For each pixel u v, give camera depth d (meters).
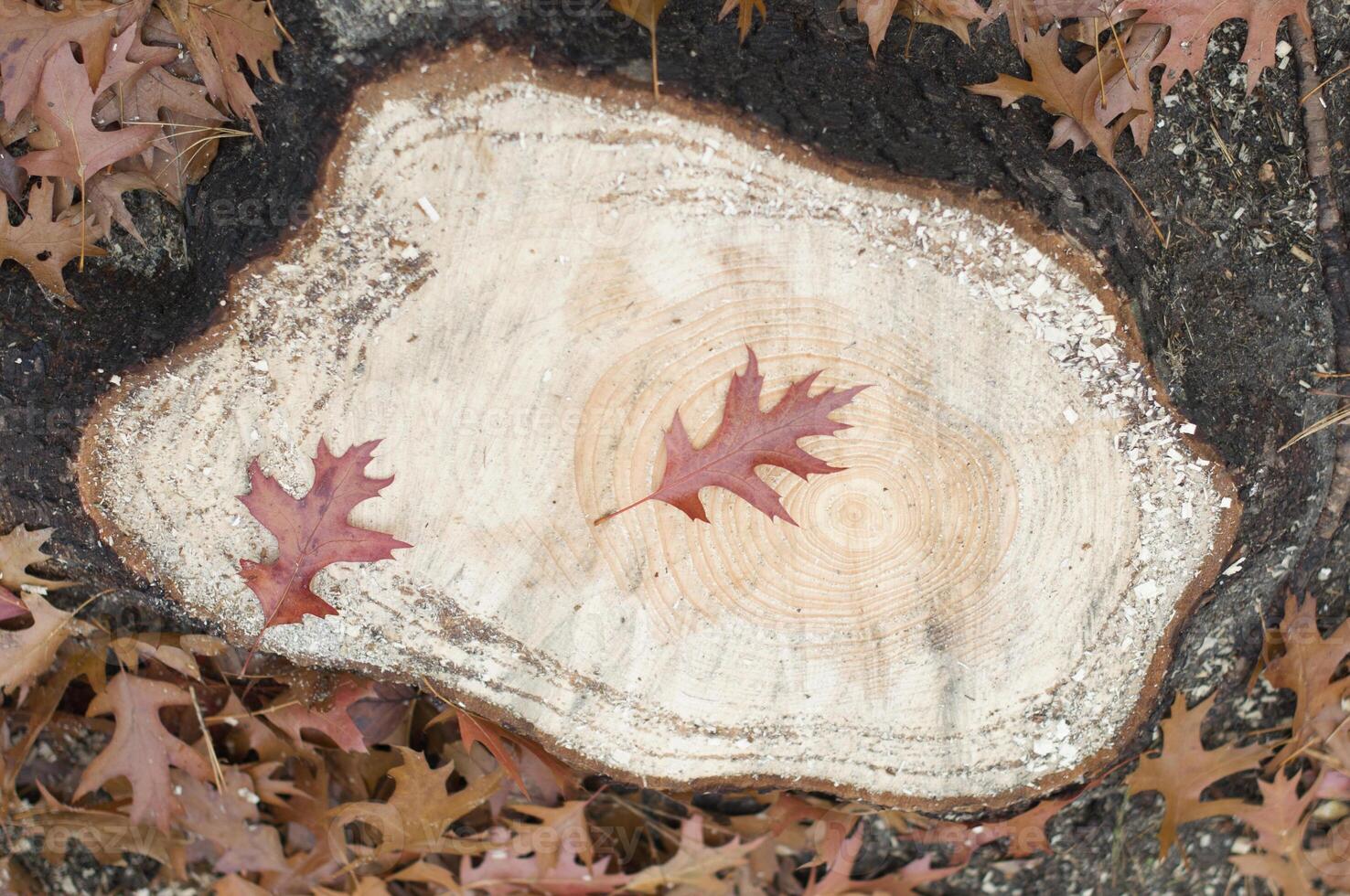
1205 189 1.72
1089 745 1.74
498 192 1.67
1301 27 1.70
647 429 1.69
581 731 1.74
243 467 1.70
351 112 1.65
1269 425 1.72
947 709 1.73
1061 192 1.67
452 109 1.66
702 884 1.80
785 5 1.68
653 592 1.71
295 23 1.65
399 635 1.72
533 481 1.70
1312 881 1.83
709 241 1.67
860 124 1.67
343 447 1.70
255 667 1.76
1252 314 1.73
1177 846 1.84
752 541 1.71
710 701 1.73
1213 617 1.76
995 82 1.67
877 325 1.68
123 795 1.79
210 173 1.69
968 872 1.84
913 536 1.71
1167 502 1.71
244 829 1.79
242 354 1.68
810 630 1.72
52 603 1.75
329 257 1.67
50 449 1.69
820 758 1.74
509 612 1.72
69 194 1.69
